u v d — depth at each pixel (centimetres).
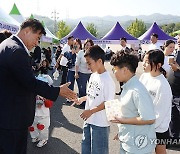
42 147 425
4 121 245
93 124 288
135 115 222
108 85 281
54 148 423
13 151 256
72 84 729
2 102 242
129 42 1781
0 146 253
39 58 803
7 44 242
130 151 227
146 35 1827
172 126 411
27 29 255
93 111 279
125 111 225
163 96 289
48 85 253
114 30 1803
